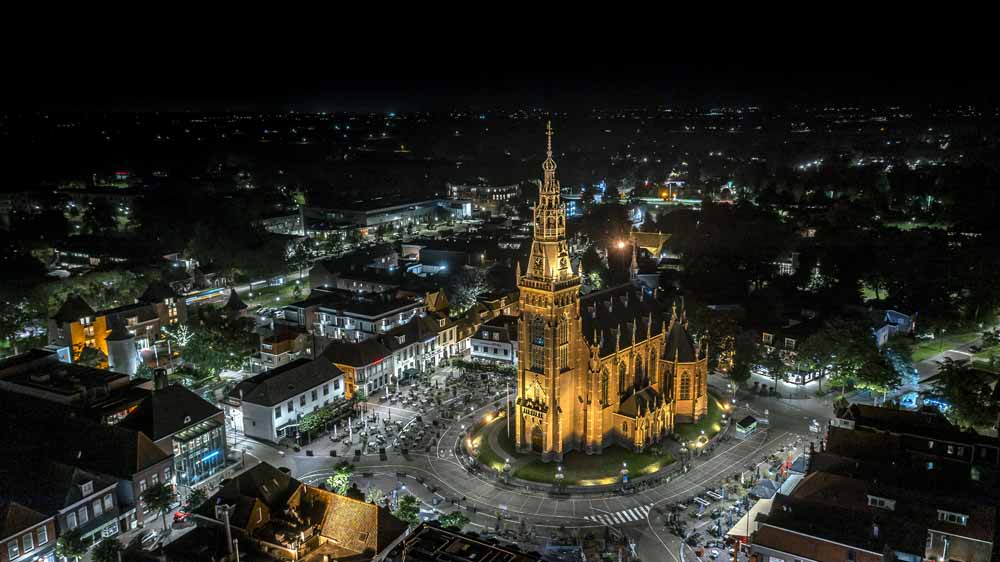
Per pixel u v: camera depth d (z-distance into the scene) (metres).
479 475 153.50
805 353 193.12
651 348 174.12
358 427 176.38
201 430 153.75
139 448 140.00
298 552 115.88
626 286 182.12
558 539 130.00
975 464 139.88
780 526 113.94
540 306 151.38
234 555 113.44
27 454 137.12
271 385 171.12
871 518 115.00
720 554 125.06
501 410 183.62
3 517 118.38
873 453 140.88
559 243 150.25
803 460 150.62
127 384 179.62
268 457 162.62
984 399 165.88
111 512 133.88
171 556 114.19
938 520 115.50
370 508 119.88
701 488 147.25
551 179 148.12
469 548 109.88
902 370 193.50
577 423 161.00
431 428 175.25
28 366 182.50
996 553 113.94
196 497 138.12
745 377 191.88
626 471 151.12
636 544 128.75
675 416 177.38
